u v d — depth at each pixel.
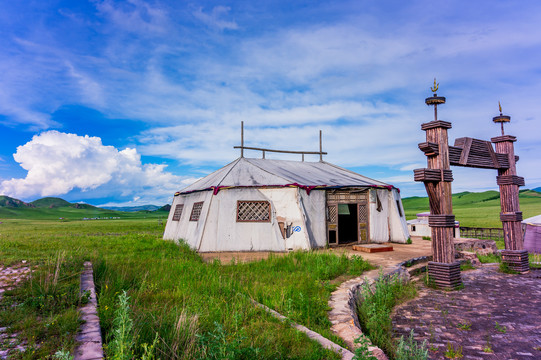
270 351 3.75
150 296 6.11
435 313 6.74
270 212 14.33
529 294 8.16
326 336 4.52
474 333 5.61
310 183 15.34
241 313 4.91
